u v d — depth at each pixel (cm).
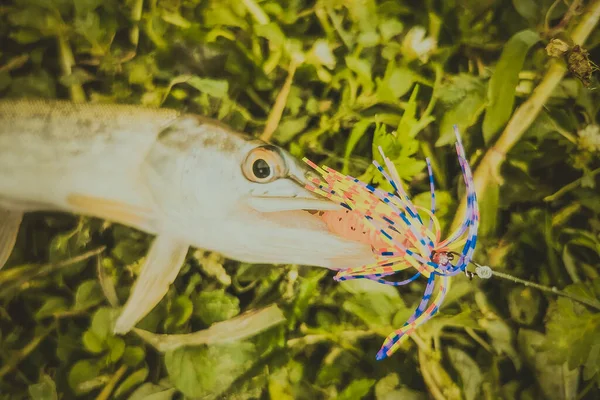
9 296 26
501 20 29
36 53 27
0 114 25
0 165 25
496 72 28
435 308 24
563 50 28
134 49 27
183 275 27
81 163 25
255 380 27
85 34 27
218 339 27
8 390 26
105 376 26
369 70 28
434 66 28
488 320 28
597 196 29
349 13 28
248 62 28
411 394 28
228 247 26
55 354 27
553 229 29
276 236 25
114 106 25
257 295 28
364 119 28
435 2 29
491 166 28
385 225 24
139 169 25
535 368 28
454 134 28
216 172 25
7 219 26
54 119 25
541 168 29
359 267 25
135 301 26
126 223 26
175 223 25
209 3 28
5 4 27
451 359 28
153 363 27
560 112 29
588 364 28
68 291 27
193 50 28
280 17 28
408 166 28
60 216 27
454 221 28
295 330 28
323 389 27
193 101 28
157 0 27
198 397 26
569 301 28
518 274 29
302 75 28
